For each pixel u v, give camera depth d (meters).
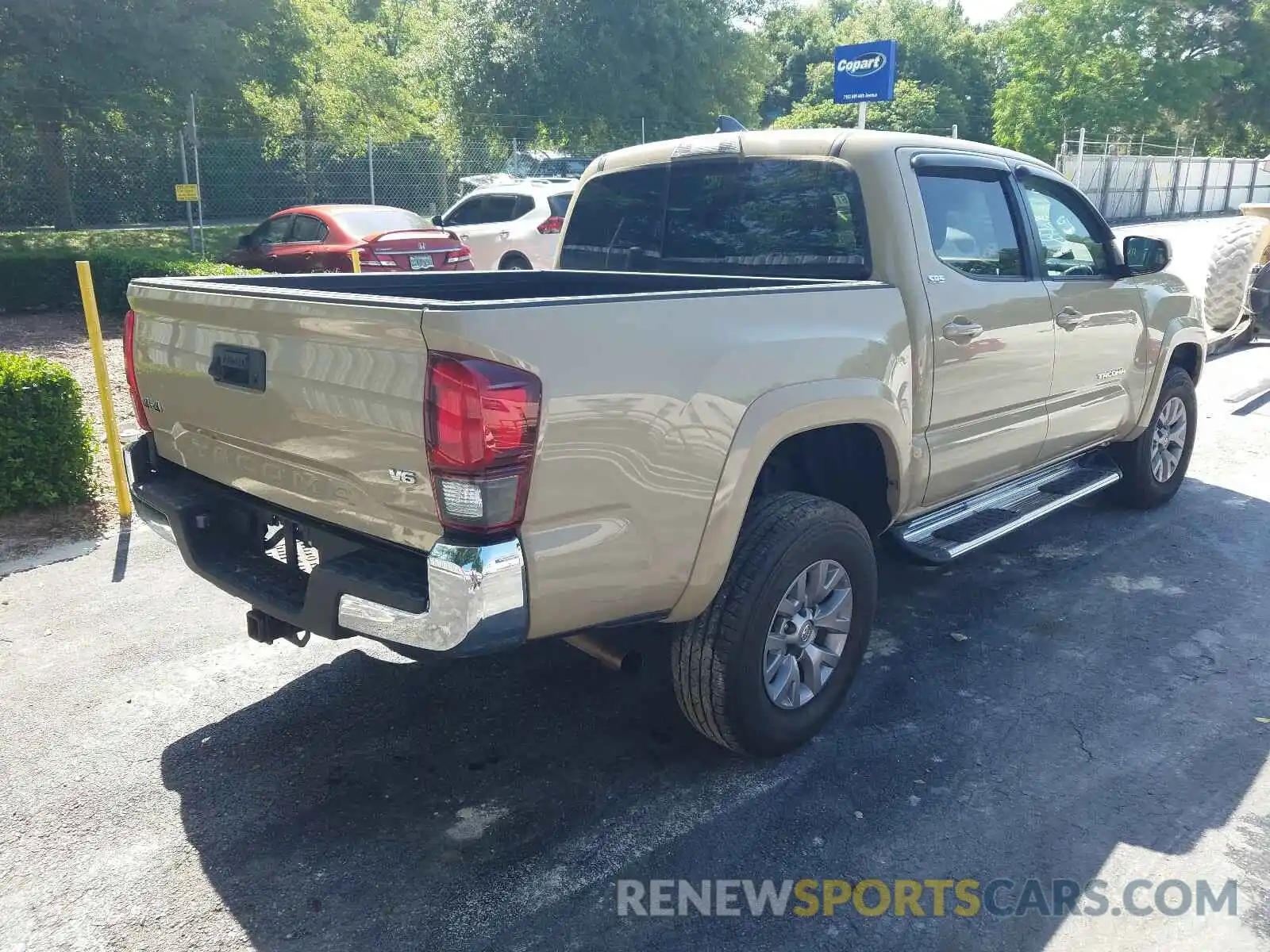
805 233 4.01
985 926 2.71
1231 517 5.91
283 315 2.81
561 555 2.67
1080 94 39.38
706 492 2.96
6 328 11.69
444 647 2.56
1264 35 43.31
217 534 3.41
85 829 3.13
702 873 2.92
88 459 5.95
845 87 14.62
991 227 4.27
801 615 3.39
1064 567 5.19
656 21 25.33
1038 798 3.26
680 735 3.66
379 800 3.28
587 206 4.87
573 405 2.62
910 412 3.74
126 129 20.52
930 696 3.91
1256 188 44.75
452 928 2.71
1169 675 4.07
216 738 3.64
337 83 25.34
